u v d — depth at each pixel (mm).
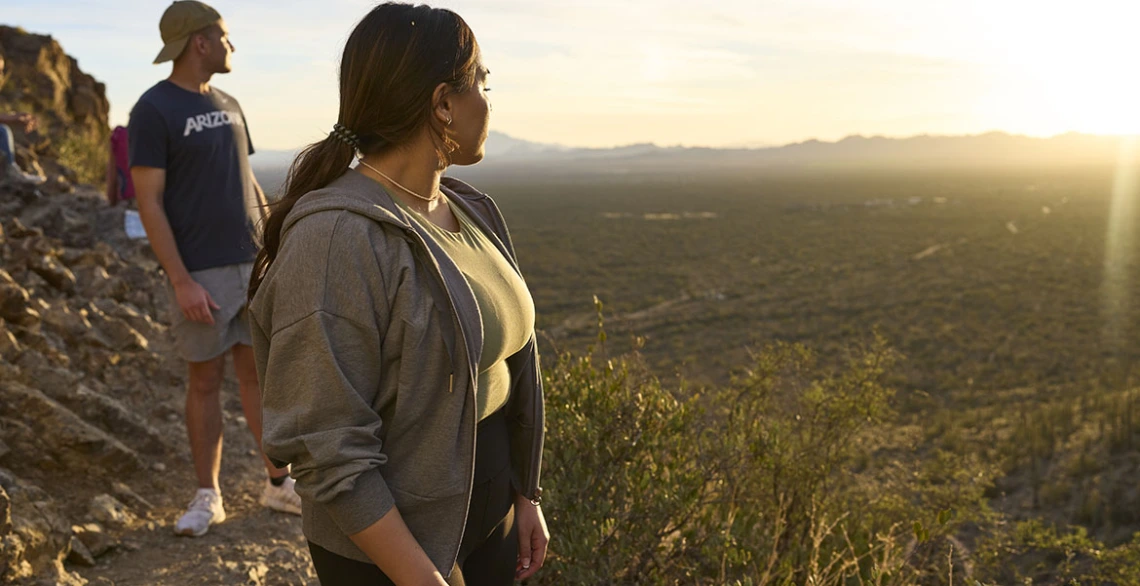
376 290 1205
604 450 2770
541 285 90562
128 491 3330
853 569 3072
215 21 2930
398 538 1202
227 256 3021
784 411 3871
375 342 1203
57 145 11898
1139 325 60844
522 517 1682
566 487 2645
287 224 1261
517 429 1624
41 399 3371
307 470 1177
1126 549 4348
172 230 2953
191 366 3121
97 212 7156
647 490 2766
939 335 59125
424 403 1261
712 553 2717
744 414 3605
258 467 4012
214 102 3004
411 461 1271
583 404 2842
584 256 117625
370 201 1254
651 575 2705
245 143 3115
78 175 10898
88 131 15422
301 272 1188
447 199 1502
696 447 3047
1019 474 21812
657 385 3023
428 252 1235
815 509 3447
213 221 2984
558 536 2594
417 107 1275
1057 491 19781
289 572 2924
